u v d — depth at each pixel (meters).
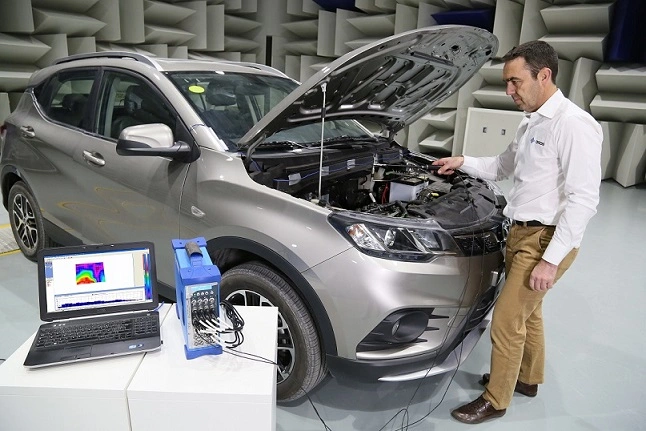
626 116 5.70
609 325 2.72
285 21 8.74
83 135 2.46
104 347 1.35
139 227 2.22
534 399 2.10
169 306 1.62
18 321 2.43
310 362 1.80
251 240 1.81
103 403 1.23
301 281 1.70
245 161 1.90
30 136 2.74
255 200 1.82
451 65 2.32
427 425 1.90
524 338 1.87
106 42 6.38
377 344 1.71
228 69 2.57
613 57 5.58
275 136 2.31
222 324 1.42
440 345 1.80
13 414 1.23
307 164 2.02
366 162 2.27
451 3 6.39
